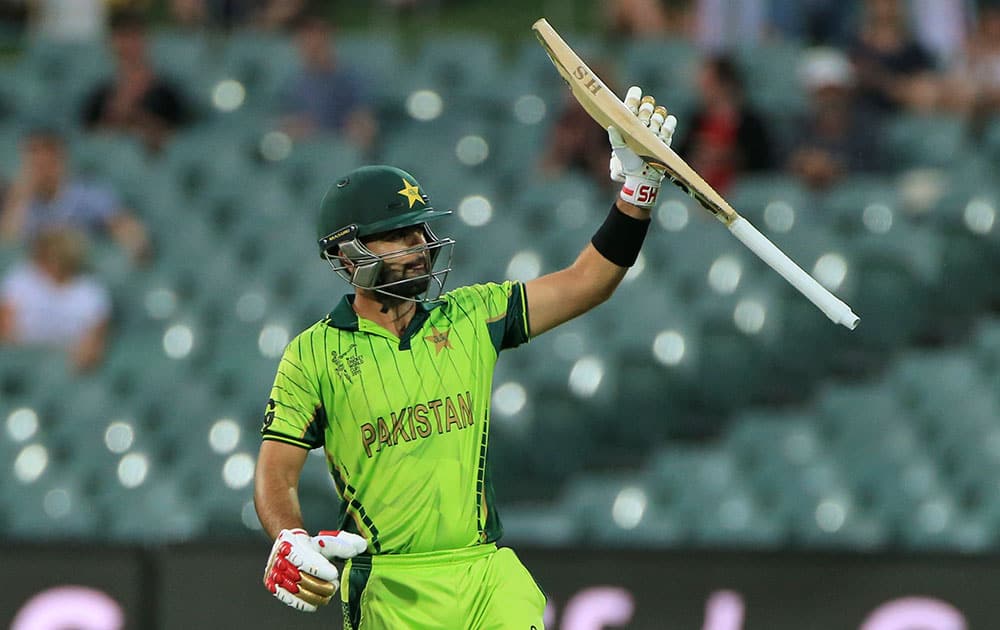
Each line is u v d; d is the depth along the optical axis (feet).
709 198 47.80
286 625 80.64
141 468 106.01
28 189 126.21
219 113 143.02
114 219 126.21
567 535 99.09
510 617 48.29
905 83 139.33
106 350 115.75
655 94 138.31
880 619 77.97
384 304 48.85
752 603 78.64
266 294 120.78
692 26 154.10
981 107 140.56
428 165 133.49
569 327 113.50
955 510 102.78
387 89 143.23
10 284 115.14
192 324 117.08
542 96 142.51
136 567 81.46
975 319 121.60
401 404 47.98
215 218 131.44
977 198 124.47
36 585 81.25
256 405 111.04
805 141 128.67
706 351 112.88
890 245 120.67
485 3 171.83
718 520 99.50
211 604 81.00
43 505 103.24
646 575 79.36
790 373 115.14
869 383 114.11
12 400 110.63
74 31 162.09
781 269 46.88
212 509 102.83
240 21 158.92
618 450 110.22
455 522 48.26
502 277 119.85
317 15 163.94
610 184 129.29
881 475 104.99
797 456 104.99
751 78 140.77
